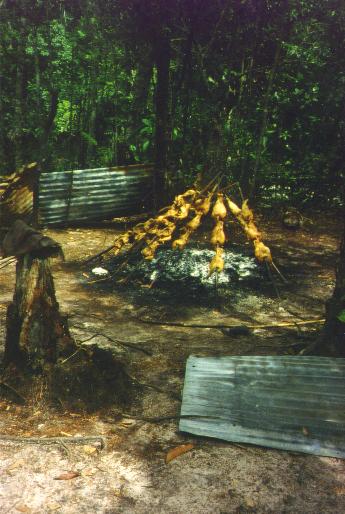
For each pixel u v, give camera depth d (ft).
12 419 10.66
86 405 11.10
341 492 8.92
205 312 17.43
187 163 32.14
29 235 11.03
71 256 23.08
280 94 32.71
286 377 11.44
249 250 23.75
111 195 29.55
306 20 25.93
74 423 10.64
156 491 8.83
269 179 34.50
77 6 28.76
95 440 10.08
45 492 8.73
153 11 24.68
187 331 15.72
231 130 28.43
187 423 10.55
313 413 10.54
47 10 28.96
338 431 10.16
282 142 35.42
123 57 30.68
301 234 28.55
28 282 11.26
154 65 33.32
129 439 10.23
